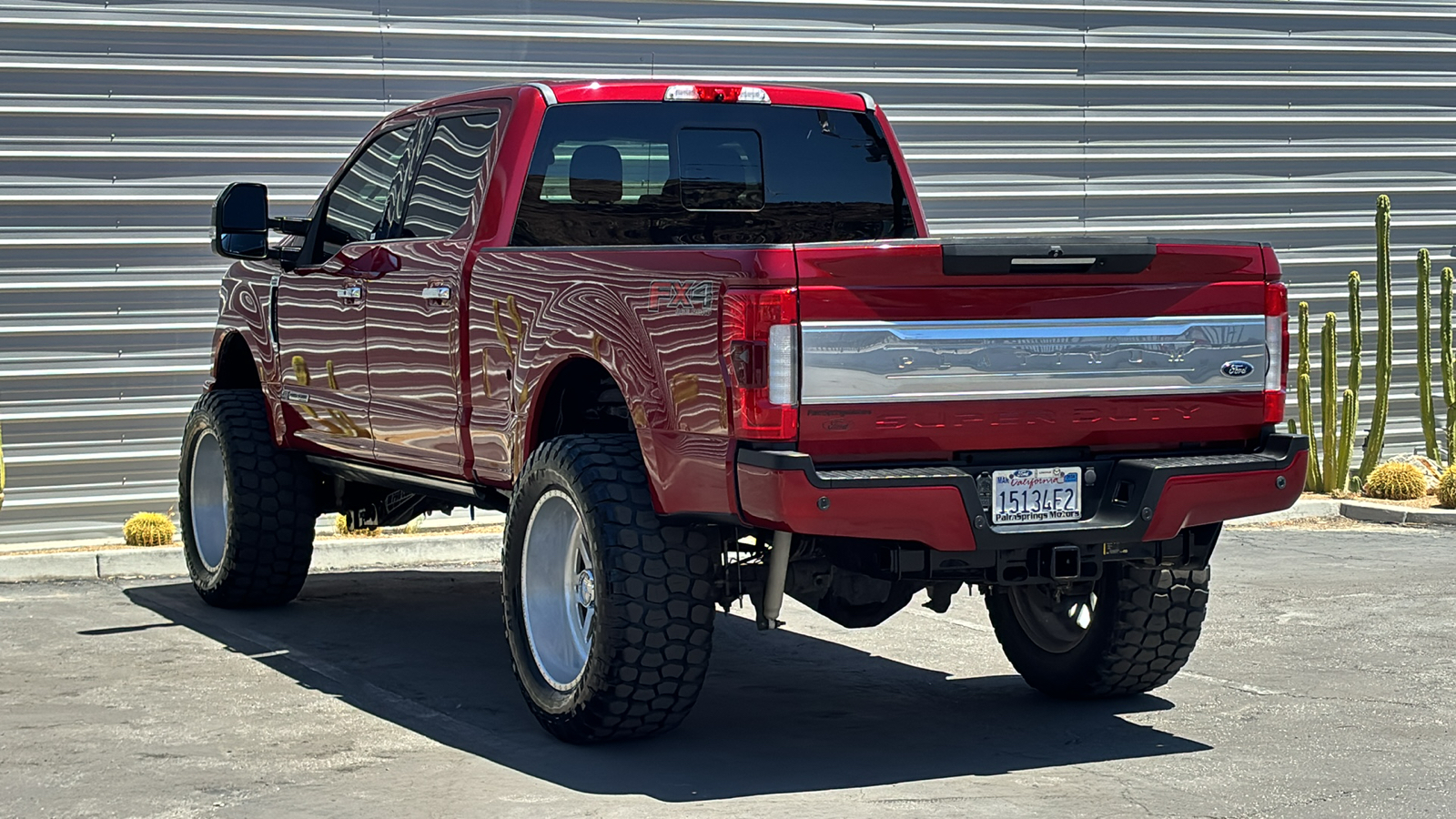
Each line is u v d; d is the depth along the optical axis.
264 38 10.80
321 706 6.20
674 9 11.70
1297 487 5.49
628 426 6.16
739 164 7.08
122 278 10.61
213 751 5.53
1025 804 4.88
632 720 5.39
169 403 10.76
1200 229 13.25
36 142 10.38
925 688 6.61
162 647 7.36
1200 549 5.68
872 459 5.06
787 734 5.79
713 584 5.36
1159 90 13.04
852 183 7.33
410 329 6.64
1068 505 5.25
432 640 7.58
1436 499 12.35
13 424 10.42
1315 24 13.45
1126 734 5.78
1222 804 4.87
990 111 12.61
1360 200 13.65
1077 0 12.77
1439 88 13.80
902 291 4.99
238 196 7.54
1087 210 12.95
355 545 9.99
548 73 11.43
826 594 5.86
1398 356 13.84
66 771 5.27
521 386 5.88
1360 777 5.17
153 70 10.58
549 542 5.75
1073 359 5.22
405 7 11.09
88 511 10.62
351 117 11.01
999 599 6.53
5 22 10.25
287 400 7.88
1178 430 5.43
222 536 8.52
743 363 4.87
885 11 12.26
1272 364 5.54
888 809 4.82
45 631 7.76
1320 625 7.80
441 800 4.93
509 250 6.02
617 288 5.40
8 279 10.38
